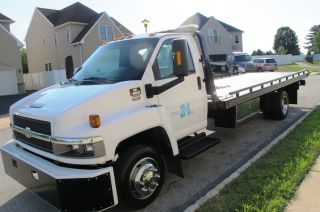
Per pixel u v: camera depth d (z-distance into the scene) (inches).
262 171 204.2
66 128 148.5
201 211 161.9
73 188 144.0
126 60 190.2
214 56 1636.3
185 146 204.2
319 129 291.0
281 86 341.1
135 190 165.5
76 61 1419.8
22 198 198.8
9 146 187.9
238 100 251.9
